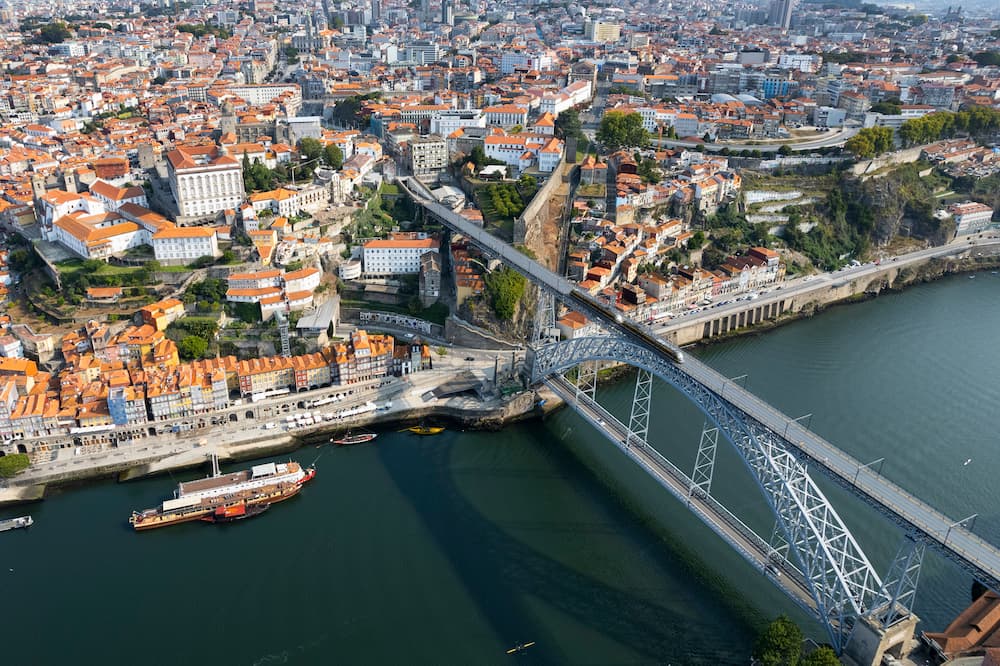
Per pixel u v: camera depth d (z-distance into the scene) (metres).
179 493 199.62
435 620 167.38
